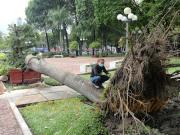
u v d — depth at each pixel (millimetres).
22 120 7633
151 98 6109
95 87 8586
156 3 10773
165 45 5621
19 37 15672
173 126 6297
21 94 11562
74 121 6285
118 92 5820
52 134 6285
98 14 26922
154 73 5926
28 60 13945
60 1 47594
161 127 6266
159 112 6734
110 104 6082
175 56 5863
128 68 5758
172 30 5906
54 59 36875
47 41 51156
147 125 6133
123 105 5727
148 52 5641
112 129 5836
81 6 40094
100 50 41281
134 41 5887
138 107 6055
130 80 5621
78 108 8039
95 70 8734
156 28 5781
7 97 11094
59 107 8812
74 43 42812
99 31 40594
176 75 6547
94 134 5648
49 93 11508
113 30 38656
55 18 45406
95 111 6305
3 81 14984
